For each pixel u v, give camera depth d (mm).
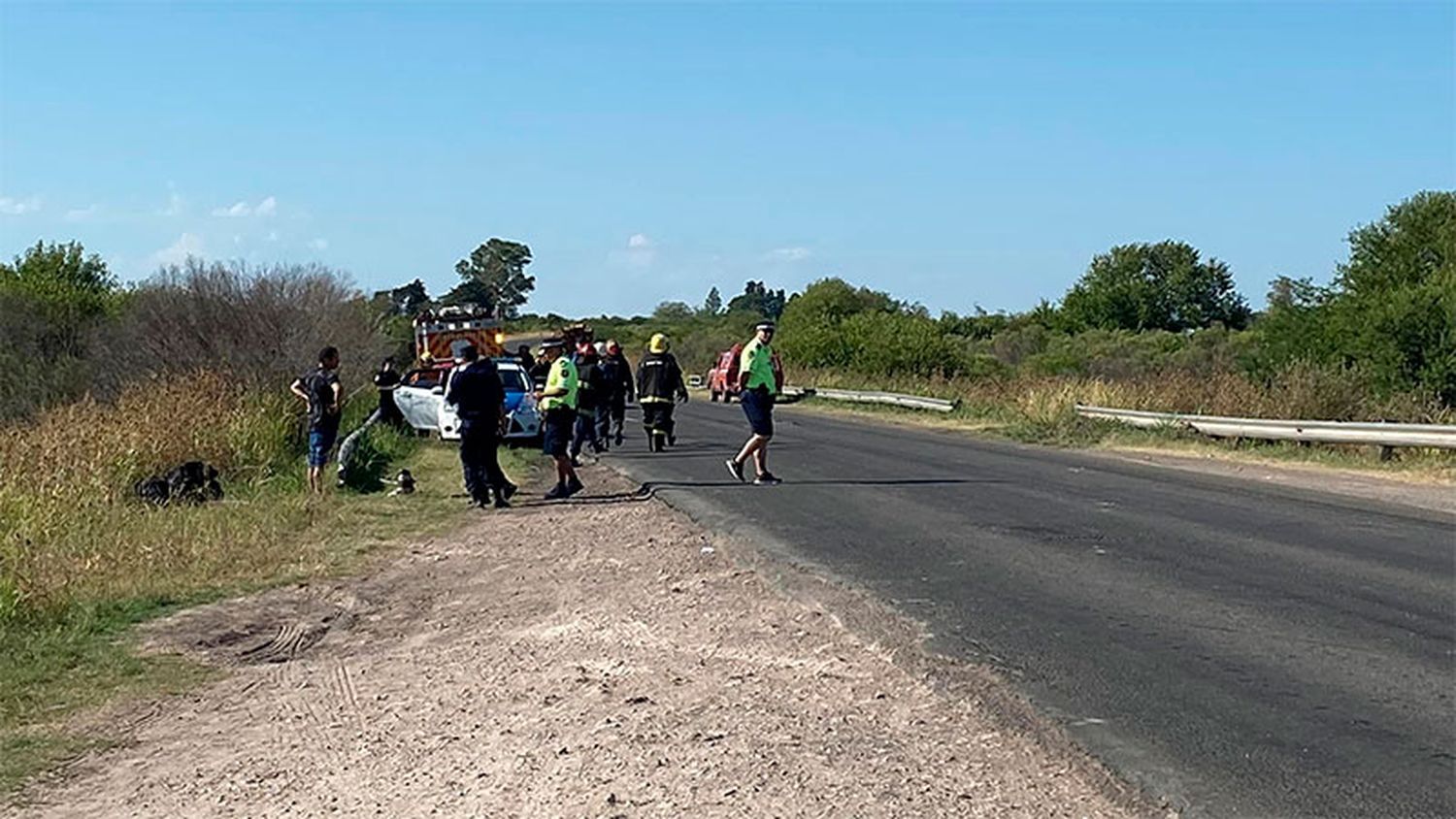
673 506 16062
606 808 5852
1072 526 13828
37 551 12180
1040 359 59469
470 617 10547
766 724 7008
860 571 11461
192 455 18234
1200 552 12148
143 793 6621
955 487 17500
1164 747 6641
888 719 7133
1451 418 24375
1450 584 10562
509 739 6973
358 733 7430
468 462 16688
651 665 8422
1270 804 5855
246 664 9336
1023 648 8641
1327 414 25516
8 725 7820
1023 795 5977
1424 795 5941
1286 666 8117
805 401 43688
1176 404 27375
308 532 14633
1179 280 91688
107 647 9594
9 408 28812
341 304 32875
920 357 49125
